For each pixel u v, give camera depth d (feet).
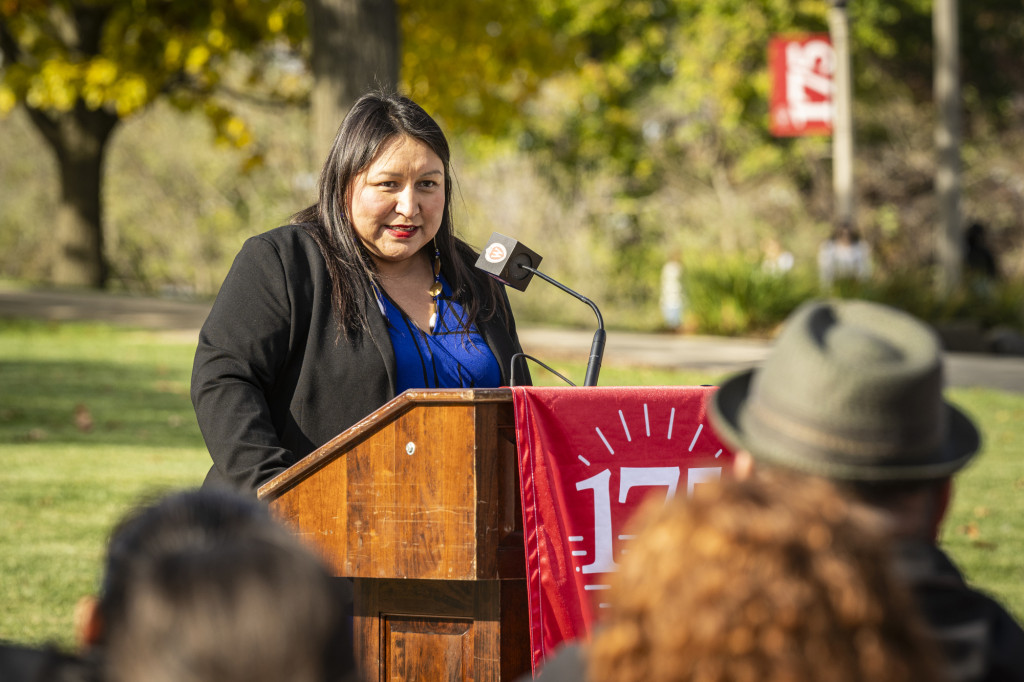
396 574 12.33
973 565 30.48
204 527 6.84
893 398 7.84
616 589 6.91
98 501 35.27
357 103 15.87
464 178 127.54
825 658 6.19
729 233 140.97
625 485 12.46
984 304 95.40
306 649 6.33
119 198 166.40
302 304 14.94
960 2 153.69
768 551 6.38
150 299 104.99
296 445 14.74
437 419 12.23
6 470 39.42
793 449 7.98
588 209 148.36
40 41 101.14
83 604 7.18
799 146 154.10
